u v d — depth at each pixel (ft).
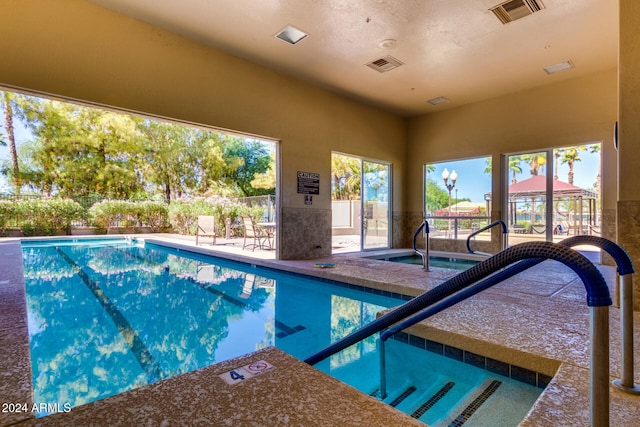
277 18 13.00
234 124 16.14
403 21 13.04
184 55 14.48
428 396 6.12
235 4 12.17
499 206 20.99
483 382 6.35
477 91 20.30
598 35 13.91
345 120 21.54
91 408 3.45
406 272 14.32
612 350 5.85
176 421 3.20
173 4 12.25
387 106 23.26
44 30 11.24
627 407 4.07
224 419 3.23
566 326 7.21
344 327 10.01
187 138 53.88
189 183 54.95
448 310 8.42
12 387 4.26
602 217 17.10
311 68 17.43
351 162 60.23
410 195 25.99
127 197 49.62
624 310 4.44
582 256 2.65
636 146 8.39
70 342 8.84
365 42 14.69
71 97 11.73
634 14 8.45
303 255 19.27
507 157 21.12
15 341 5.78
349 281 13.51
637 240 8.34
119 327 9.96
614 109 16.84
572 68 17.01
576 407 4.14
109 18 12.55
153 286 15.05
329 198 20.62
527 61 16.29
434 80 18.74
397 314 4.31
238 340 9.02
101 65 12.35
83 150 45.57
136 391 3.75
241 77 16.40
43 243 31.65
